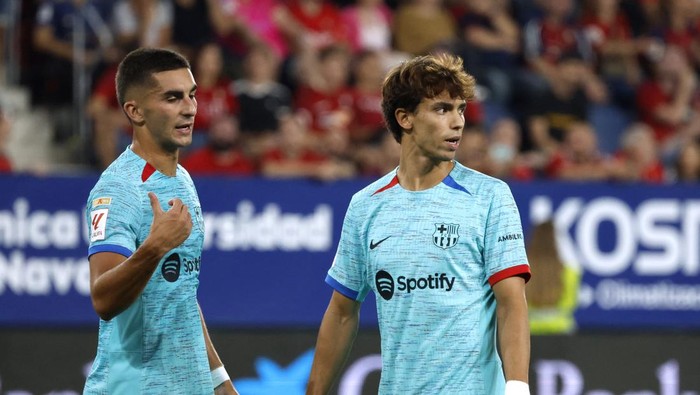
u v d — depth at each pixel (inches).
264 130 1306.6
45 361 1038.4
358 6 1512.1
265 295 1056.8
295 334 1055.6
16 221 1044.5
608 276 1077.8
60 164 1321.4
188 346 607.5
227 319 1052.5
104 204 588.1
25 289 1043.9
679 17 1649.9
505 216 592.1
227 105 1311.5
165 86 599.2
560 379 1063.6
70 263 1047.6
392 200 607.5
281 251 1061.8
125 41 1374.3
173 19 1393.9
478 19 1523.1
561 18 1553.9
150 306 593.6
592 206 1080.2
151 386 594.2
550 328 1069.1
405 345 594.9
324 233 1065.5
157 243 548.4
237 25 1401.3
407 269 593.9
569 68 1482.5
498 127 1317.7
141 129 608.1
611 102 1528.1
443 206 596.4
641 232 1081.4
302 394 1053.8
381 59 1422.2
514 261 586.2
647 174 1326.3
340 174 1181.7
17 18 1397.6
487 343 593.9
